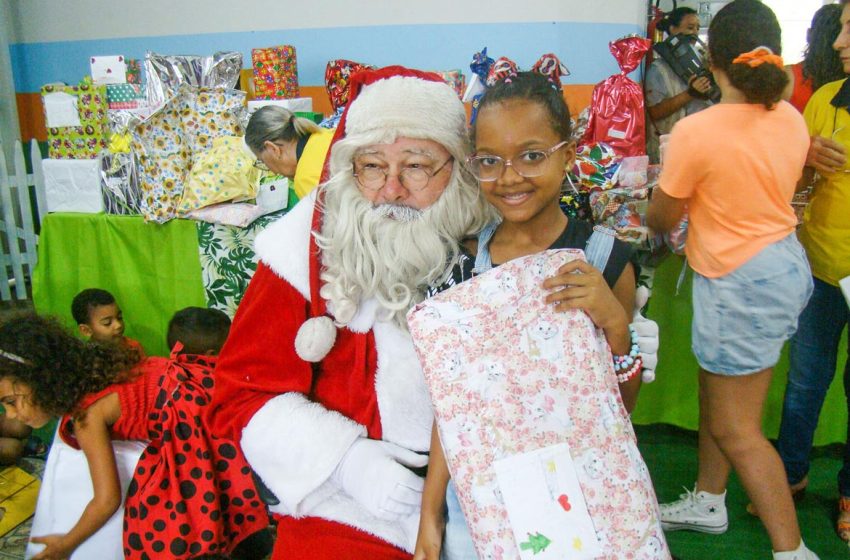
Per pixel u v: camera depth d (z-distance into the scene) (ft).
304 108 9.68
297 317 3.78
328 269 3.67
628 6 11.78
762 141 4.78
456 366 2.96
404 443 3.67
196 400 5.31
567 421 2.89
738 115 4.82
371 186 3.53
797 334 6.13
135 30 13.05
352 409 3.76
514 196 3.15
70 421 5.52
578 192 6.05
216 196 8.18
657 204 5.33
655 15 11.85
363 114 3.45
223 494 5.41
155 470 5.20
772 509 5.23
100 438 5.28
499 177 3.11
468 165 3.27
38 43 13.60
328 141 7.54
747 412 5.30
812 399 6.23
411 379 3.60
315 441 3.58
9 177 11.72
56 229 8.94
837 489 7.01
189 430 5.24
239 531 5.53
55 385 5.22
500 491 2.86
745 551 6.19
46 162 8.79
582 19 11.74
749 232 4.94
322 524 3.65
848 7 5.26
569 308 2.94
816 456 7.61
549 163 3.09
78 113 8.97
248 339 3.84
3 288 12.37
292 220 3.82
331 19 12.25
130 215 8.72
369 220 3.51
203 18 12.66
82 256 8.92
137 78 10.81
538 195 3.14
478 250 3.50
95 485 5.22
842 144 5.44
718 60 4.95
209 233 8.35
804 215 5.88
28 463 7.70
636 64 6.45
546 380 2.91
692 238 5.29
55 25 13.39
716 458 6.15
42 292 9.10
